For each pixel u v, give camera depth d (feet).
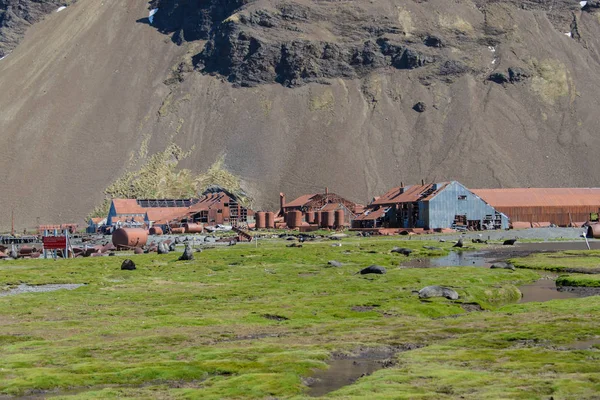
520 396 141.28
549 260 505.66
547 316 251.60
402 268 452.76
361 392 148.05
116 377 169.48
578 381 152.05
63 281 417.08
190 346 209.56
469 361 179.42
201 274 437.58
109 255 636.48
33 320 269.23
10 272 469.16
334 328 240.32
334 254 578.66
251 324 252.83
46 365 185.68
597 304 272.51
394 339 216.74
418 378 160.76
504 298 322.14
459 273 403.75
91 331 240.32
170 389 157.79
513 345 201.98
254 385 158.10
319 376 171.32
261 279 403.34
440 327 237.25
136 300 325.01
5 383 165.48
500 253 605.31
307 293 338.34
